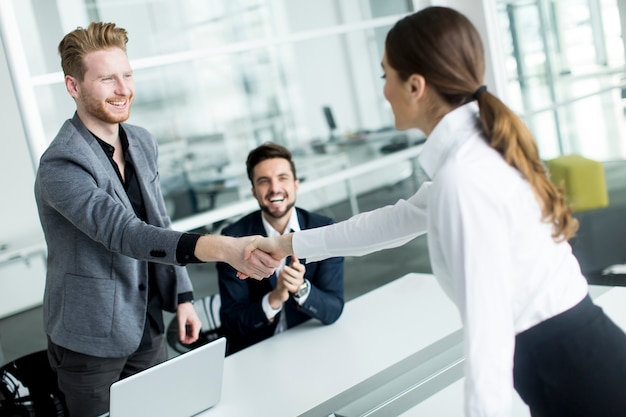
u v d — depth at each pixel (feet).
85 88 6.72
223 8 26.05
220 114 26.20
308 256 5.48
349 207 23.79
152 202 7.39
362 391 6.14
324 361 6.79
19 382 7.97
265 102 27.35
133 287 7.03
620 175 15.07
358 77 27.66
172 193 24.79
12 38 9.45
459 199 3.78
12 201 18.30
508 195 3.84
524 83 14.07
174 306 7.79
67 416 8.02
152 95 24.61
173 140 24.98
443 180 3.86
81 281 6.84
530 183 3.87
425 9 4.10
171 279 7.70
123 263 6.91
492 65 13.64
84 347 6.90
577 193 14.10
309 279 8.38
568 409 4.03
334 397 5.94
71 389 7.16
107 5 22.56
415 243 19.04
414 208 4.68
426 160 4.15
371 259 18.54
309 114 28.35
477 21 13.62
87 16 20.81
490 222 3.77
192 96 25.46
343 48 27.53
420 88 4.05
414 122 4.30
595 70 14.75
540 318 3.99
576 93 14.65
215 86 26.04
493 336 3.74
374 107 27.78
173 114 25.04
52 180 6.57
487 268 3.76
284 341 7.58
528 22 14.05
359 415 5.97
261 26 27.04
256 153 8.73
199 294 17.89
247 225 8.89
